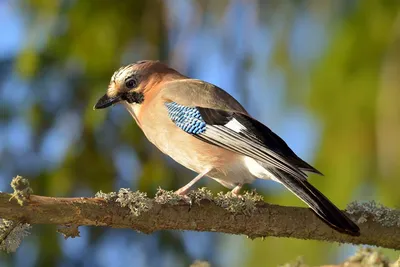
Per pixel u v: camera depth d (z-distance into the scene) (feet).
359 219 25.61
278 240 35.99
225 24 39.19
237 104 31.48
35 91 37.14
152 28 38.73
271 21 38.27
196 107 30.78
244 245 36.86
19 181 22.07
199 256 37.73
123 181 37.70
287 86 36.86
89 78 37.17
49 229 36.06
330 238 25.55
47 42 36.81
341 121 35.27
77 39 37.06
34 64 36.55
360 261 22.35
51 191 36.81
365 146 34.88
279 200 36.73
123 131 37.81
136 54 38.63
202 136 30.30
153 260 37.78
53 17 37.06
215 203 24.85
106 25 37.55
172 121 31.17
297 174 27.12
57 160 37.19
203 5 39.40
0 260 35.88
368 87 35.01
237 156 29.68
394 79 34.81
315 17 36.88
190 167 31.32
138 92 33.12
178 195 24.53
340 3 36.35
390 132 34.60
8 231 22.24
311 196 25.86
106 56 37.29
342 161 35.01
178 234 37.78
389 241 25.81
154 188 37.50
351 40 35.58
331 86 35.58
